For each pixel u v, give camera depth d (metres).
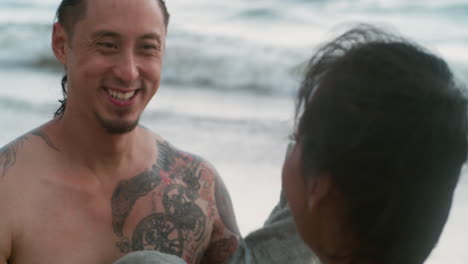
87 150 2.23
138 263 1.97
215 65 9.90
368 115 1.17
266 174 5.26
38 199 2.15
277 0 16.36
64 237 2.16
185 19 15.18
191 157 2.54
